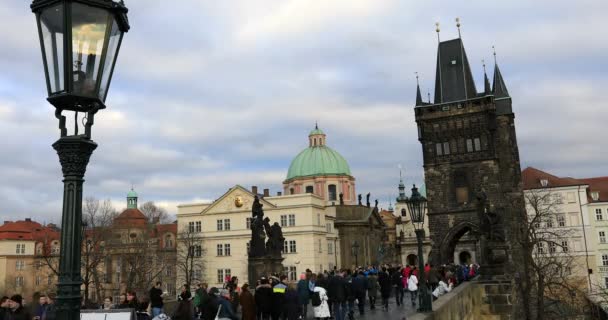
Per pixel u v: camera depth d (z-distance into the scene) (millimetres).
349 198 154000
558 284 83000
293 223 117812
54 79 8102
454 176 92812
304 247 115750
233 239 121312
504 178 95625
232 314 22688
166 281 119500
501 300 39875
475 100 92812
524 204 94312
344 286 30156
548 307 86938
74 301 7621
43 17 8195
